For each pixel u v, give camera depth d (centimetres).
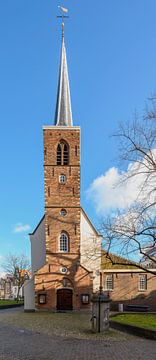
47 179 5628
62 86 6297
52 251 5462
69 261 5438
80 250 5503
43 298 5344
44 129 5731
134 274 5938
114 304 5859
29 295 5509
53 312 5212
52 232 5512
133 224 3025
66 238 5516
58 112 6175
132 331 2627
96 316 2784
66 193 5603
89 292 5347
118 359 1712
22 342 2328
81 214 5994
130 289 5903
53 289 5369
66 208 5566
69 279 5388
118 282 5928
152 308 5831
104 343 2233
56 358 1773
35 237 6012
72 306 5319
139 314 4138
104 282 5934
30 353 1917
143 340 2327
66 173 5653
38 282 5381
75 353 1903
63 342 2306
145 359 1697
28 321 3825
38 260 5953
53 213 5559
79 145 5709
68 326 3266
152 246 3052
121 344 2175
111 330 2878
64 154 5703
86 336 2570
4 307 6519
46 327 3203
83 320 3919
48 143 5709
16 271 10256
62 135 5722
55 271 5412
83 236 5891
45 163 5662
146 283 5916
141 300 5866
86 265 5866
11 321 3844
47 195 5591
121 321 3038
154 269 5875
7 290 12700
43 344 2233
